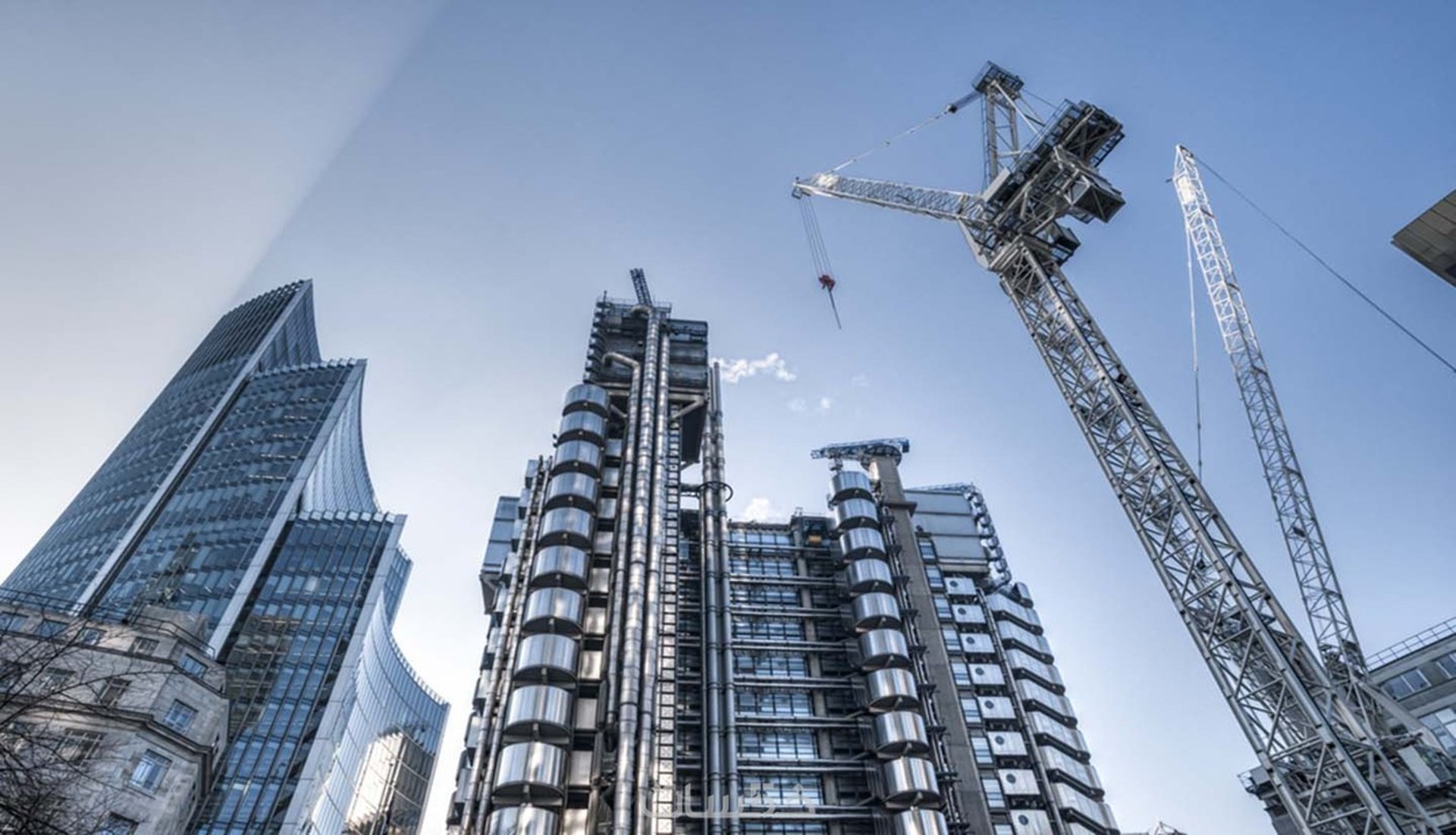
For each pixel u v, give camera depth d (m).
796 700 76.19
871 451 108.75
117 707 47.53
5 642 22.03
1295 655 45.97
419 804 177.38
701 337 101.25
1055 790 87.69
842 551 89.25
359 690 148.38
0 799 18.56
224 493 156.62
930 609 91.88
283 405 181.00
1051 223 65.44
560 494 76.12
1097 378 59.66
